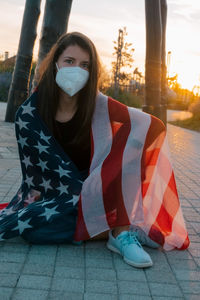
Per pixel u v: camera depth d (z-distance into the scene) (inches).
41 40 352.8
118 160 103.8
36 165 109.5
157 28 275.6
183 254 108.0
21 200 114.5
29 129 106.5
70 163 107.9
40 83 106.7
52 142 106.7
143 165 105.1
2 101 1035.3
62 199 106.6
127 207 102.0
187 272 96.1
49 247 105.3
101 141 105.7
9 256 98.1
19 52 482.9
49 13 347.3
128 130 105.4
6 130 401.4
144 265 95.8
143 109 289.4
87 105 104.1
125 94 1600.6
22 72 482.9
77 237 104.3
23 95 487.8
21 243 107.0
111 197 103.7
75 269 93.2
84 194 103.4
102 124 106.1
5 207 127.5
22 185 115.3
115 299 80.7
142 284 88.1
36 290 82.1
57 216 103.7
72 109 105.3
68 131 106.4
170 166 111.8
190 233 127.2
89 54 101.7
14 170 213.2
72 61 101.0
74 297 80.3
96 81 103.3
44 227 104.0
